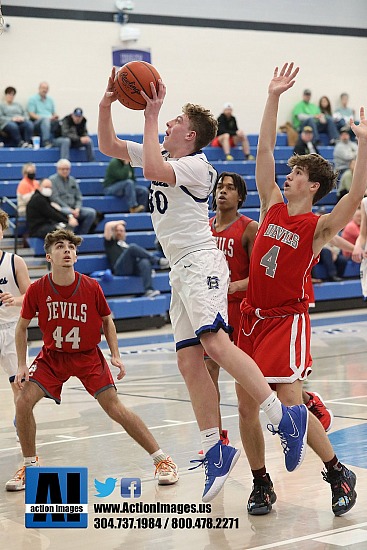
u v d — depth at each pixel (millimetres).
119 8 21203
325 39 24312
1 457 7055
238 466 6508
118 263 16906
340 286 18969
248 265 6793
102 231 18500
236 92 23125
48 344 6129
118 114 21359
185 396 9695
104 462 6727
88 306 6059
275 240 5258
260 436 5258
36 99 20062
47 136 19891
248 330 5367
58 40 20719
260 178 5566
